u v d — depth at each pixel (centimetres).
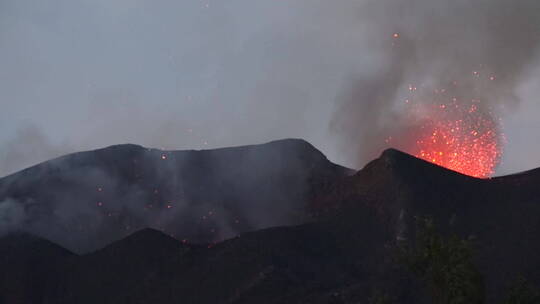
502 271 3469
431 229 2250
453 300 2120
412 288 3419
